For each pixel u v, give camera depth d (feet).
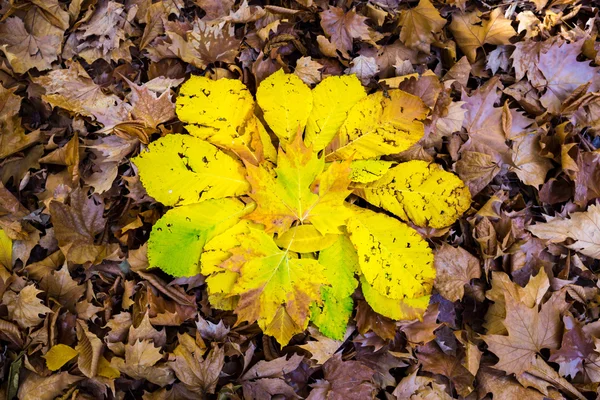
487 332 4.00
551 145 4.17
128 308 3.89
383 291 3.84
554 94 4.23
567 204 4.14
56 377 3.77
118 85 4.09
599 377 3.96
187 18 4.20
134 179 3.92
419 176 3.94
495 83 4.15
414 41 4.21
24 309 3.80
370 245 3.86
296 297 3.79
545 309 3.96
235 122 3.91
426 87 4.03
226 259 3.77
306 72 4.09
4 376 3.80
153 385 3.89
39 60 4.07
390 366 3.97
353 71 4.15
